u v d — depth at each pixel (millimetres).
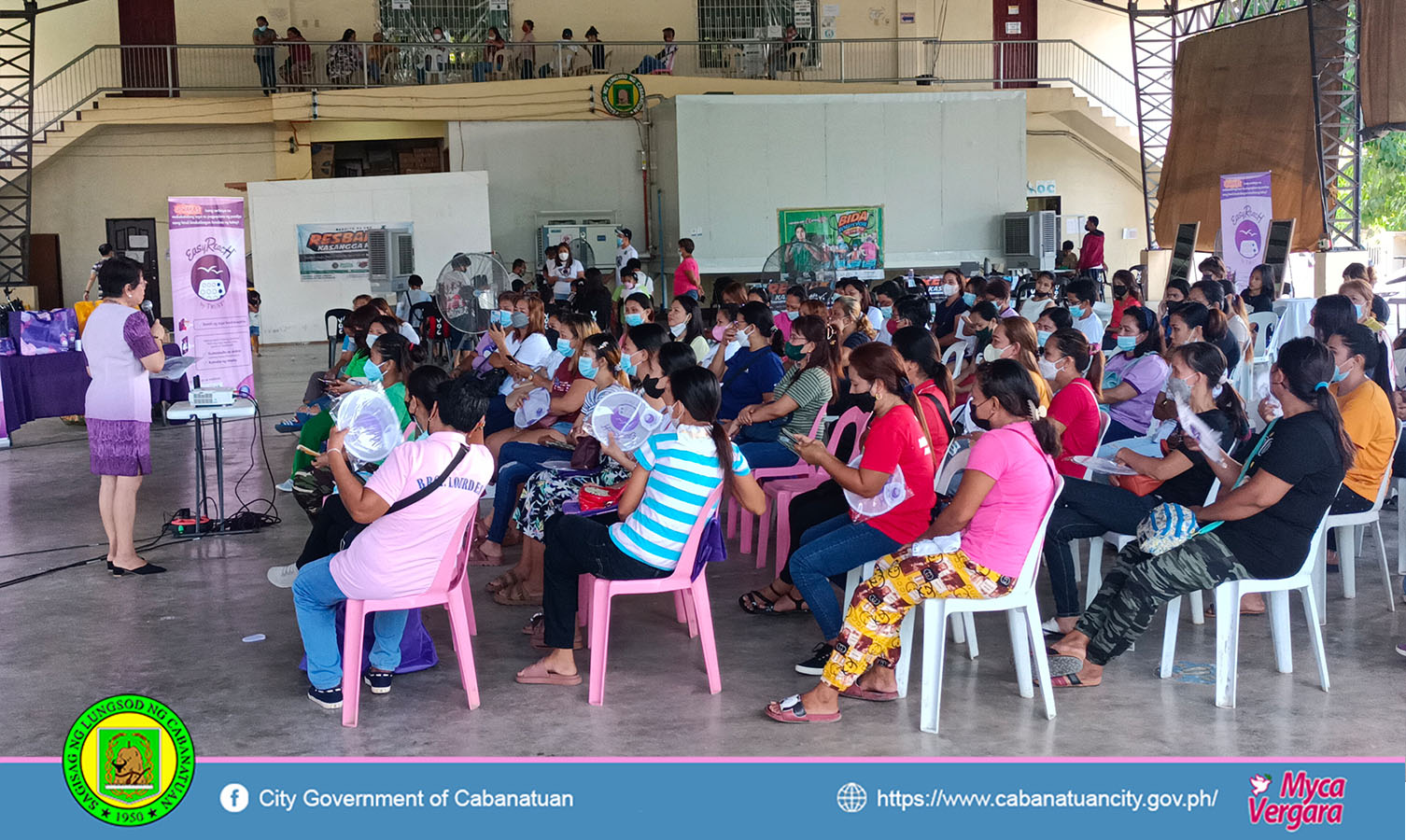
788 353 6164
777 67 22438
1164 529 4090
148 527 7109
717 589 5629
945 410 4848
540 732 3916
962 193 19859
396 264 19891
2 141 20531
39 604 5523
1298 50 16766
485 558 6078
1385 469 4988
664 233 20266
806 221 19438
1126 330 6832
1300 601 5242
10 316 10188
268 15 21500
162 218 21531
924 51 23219
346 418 3939
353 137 21141
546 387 6688
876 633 3904
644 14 22562
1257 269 10062
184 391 11164
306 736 3900
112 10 21109
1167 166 19609
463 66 21656
